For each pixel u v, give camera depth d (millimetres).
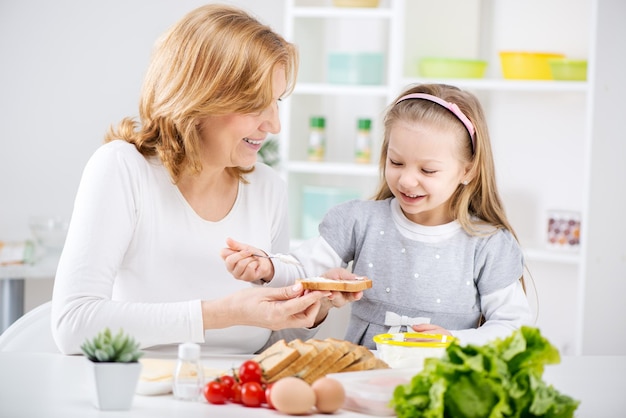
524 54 3799
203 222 1995
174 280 1954
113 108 4441
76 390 1462
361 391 1367
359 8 4004
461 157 2062
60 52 4418
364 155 4117
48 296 4410
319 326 2031
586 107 3975
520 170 4113
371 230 2184
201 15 1903
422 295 2100
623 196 3711
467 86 3854
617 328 3725
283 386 1333
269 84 1866
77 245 1822
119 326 1717
